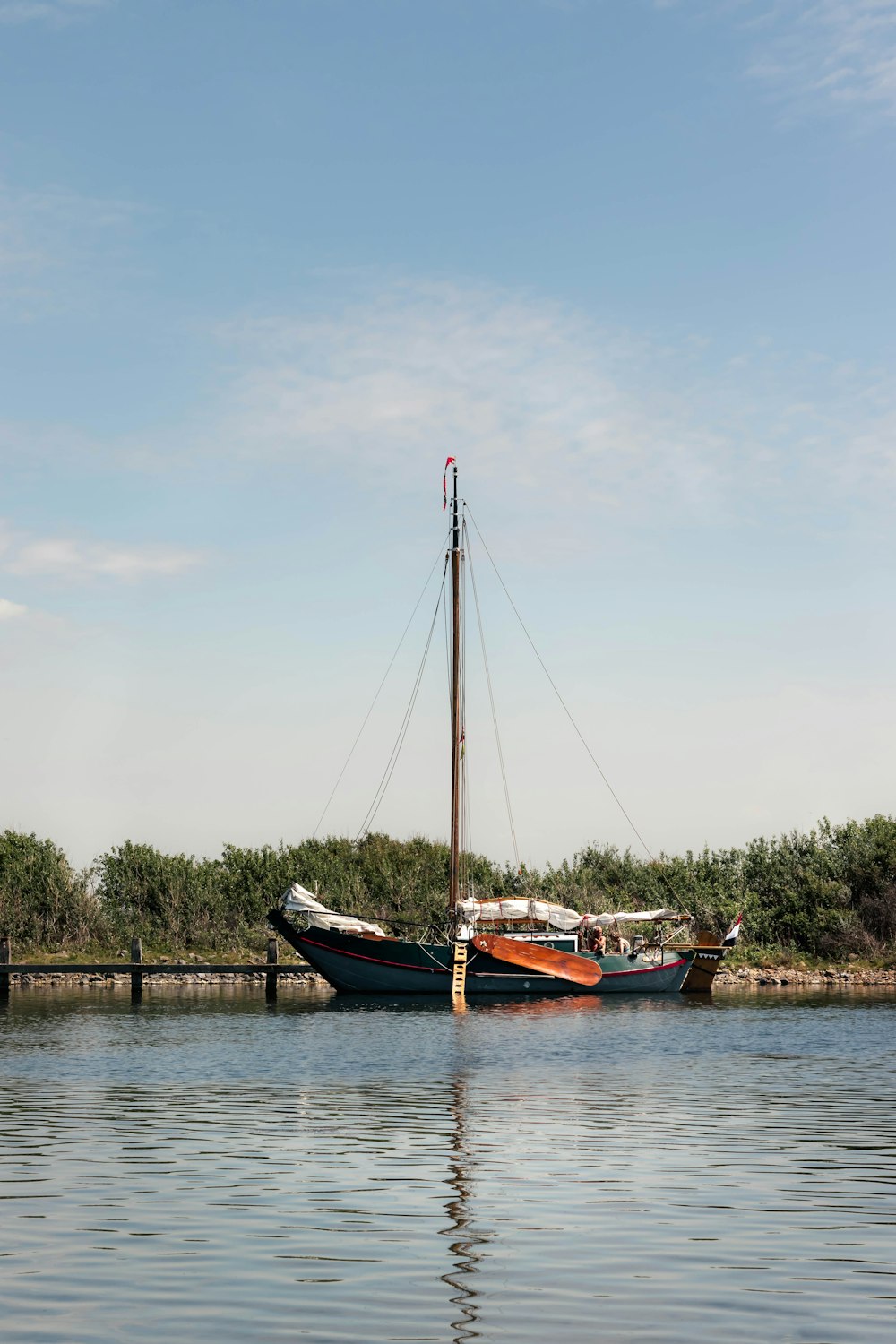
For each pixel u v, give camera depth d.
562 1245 14.34
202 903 75.44
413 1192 17.12
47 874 72.38
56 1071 31.14
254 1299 12.39
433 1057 34.22
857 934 75.12
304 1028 42.25
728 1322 11.75
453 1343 11.18
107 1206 16.25
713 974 60.75
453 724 61.78
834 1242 14.50
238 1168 18.75
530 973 55.91
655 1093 27.19
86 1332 11.45
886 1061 33.12
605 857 86.12
